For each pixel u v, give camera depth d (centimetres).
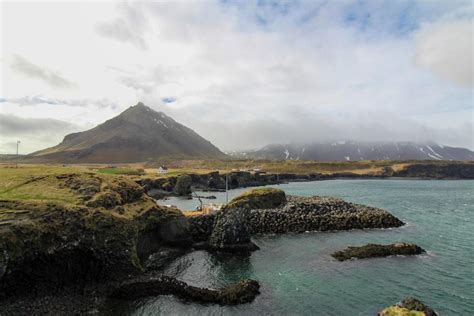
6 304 2736
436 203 10238
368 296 3219
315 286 3450
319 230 5922
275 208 6975
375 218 6412
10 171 4434
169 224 4791
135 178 12781
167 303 3028
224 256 4441
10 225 2895
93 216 3484
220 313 2883
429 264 4106
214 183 16362
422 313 2497
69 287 3169
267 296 3212
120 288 3216
